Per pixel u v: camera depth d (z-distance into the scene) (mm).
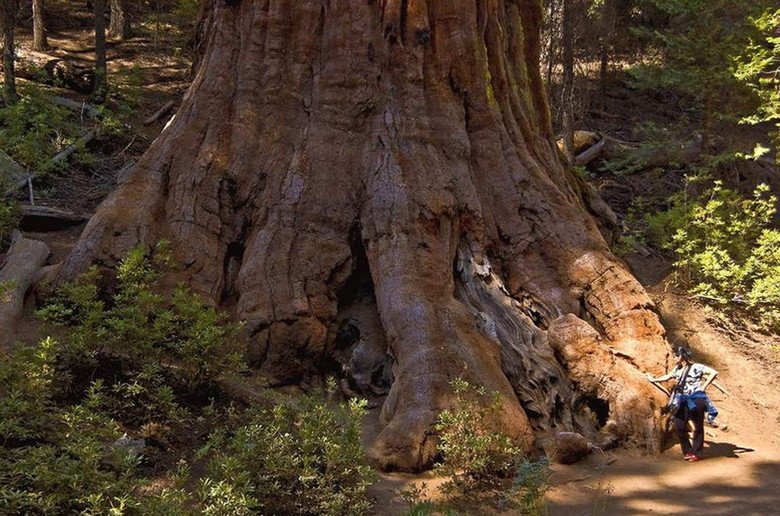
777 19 15406
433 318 8961
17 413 6363
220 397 8273
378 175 10227
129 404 7297
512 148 11227
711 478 8273
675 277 13625
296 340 9227
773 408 10977
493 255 10648
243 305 9445
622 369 9414
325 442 6711
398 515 6734
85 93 19812
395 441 7824
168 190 10422
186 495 5844
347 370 9383
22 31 23984
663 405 9312
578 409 9328
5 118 15609
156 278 9172
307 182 10297
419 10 11078
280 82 11109
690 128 18516
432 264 9625
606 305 10250
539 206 10891
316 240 9961
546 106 13242
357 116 10727
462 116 11062
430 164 10414
